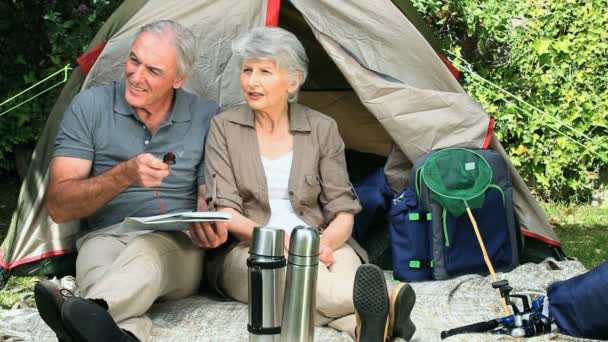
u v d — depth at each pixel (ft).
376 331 9.22
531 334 9.98
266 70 11.10
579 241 17.57
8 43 20.15
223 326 10.43
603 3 19.61
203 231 10.59
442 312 11.39
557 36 20.07
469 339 9.84
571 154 20.03
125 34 13.08
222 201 11.21
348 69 13.15
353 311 10.11
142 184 10.17
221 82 13.37
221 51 13.34
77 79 13.53
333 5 13.28
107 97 11.57
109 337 8.68
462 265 12.89
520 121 20.13
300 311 8.27
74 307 8.46
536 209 13.98
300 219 11.52
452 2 20.06
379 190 13.57
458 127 13.32
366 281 9.11
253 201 11.48
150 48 11.03
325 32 13.29
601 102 19.84
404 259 12.91
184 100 11.87
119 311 9.62
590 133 20.12
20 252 13.35
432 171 12.81
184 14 13.26
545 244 14.17
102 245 11.11
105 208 11.61
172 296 11.24
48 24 19.43
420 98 13.24
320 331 10.22
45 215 13.44
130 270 9.89
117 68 13.08
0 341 10.14
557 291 10.09
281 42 11.09
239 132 11.50
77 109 11.42
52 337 10.28
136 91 11.14
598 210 20.01
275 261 8.32
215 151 11.47
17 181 21.58
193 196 11.93
